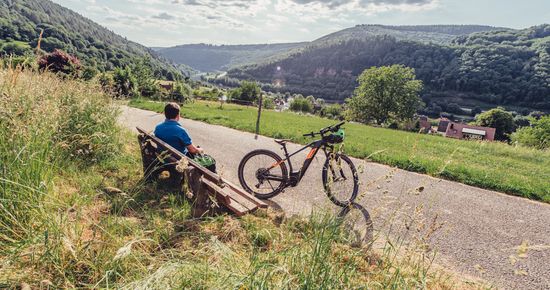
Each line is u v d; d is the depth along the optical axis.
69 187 3.69
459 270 3.21
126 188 4.19
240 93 66.81
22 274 2.04
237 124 13.30
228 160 7.15
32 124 3.43
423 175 7.13
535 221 4.72
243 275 1.99
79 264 2.24
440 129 73.19
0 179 2.42
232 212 3.85
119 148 5.78
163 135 4.59
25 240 2.19
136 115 13.51
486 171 7.54
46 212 2.52
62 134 4.48
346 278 2.07
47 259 2.13
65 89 5.52
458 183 6.65
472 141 16.98
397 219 4.31
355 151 9.15
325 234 2.49
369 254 2.93
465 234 4.09
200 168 3.53
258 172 4.92
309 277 1.97
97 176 4.35
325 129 4.70
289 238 3.05
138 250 2.56
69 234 2.42
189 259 2.47
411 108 55.47
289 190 5.31
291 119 22.50
